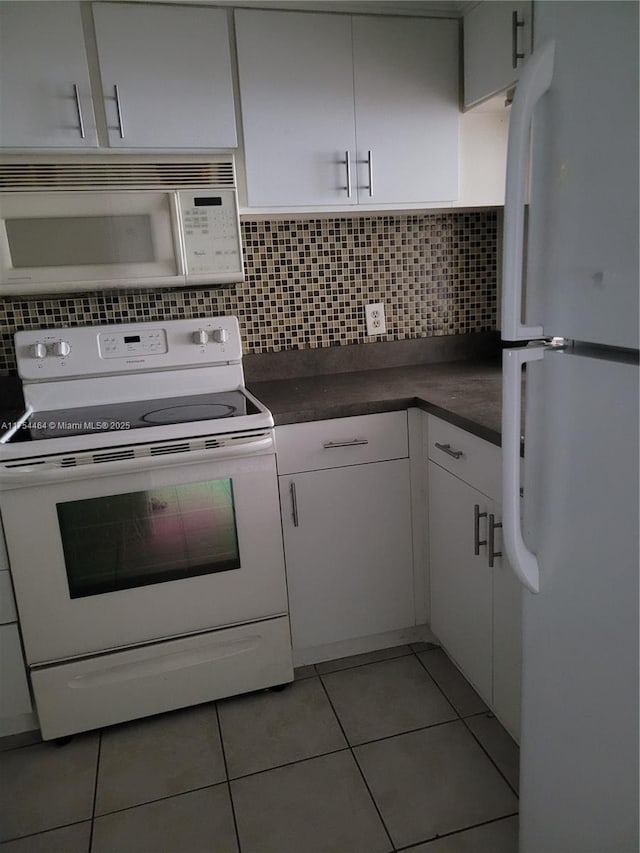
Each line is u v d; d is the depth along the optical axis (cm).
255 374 222
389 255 228
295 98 177
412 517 192
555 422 92
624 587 83
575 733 99
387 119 186
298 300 222
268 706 182
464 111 191
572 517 91
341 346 229
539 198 89
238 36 170
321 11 175
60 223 167
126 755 167
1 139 158
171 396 196
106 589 165
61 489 156
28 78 158
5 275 166
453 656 186
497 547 150
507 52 164
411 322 236
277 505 175
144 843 140
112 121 165
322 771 157
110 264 172
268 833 141
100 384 190
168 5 164
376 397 183
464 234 234
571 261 84
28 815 149
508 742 163
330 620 192
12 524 155
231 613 177
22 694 166
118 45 162
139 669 173
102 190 167
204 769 160
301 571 185
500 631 152
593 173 78
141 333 191
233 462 168
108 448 157
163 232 174
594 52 75
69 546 160
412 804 146
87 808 150
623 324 76
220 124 173
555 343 94
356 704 180
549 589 99
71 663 167
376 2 177
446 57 187
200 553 171
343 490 183
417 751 162
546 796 110
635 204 72
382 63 182
